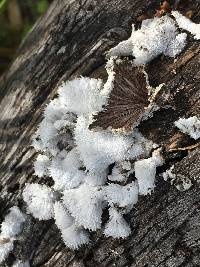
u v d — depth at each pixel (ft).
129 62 0.66
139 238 0.66
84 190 0.68
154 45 0.67
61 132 0.71
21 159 0.79
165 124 0.64
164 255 0.64
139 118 0.64
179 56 0.66
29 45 0.89
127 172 0.66
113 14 0.76
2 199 0.80
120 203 0.66
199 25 0.66
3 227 0.77
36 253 0.75
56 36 0.82
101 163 0.67
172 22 0.67
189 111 0.63
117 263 0.68
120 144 0.65
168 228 0.64
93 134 0.67
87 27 0.79
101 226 0.68
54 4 0.87
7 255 0.77
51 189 0.73
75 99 0.71
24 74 0.86
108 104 0.65
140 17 0.73
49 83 0.81
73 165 0.70
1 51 1.33
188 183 0.62
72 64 0.78
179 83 0.65
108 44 0.74
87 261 0.70
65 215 0.70
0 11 1.06
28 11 1.39
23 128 0.82
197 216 0.62
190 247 0.63
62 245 0.72
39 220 0.75
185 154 0.63
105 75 0.72
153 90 0.63
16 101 0.85
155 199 0.64
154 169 0.64
